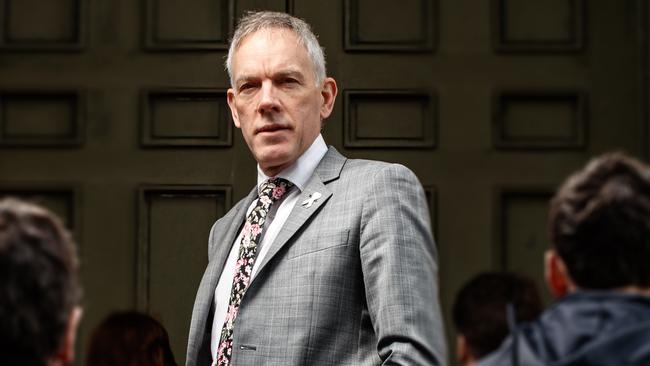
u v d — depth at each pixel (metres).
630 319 2.61
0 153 5.78
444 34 5.74
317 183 4.07
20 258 2.52
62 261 2.59
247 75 4.10
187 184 5.63
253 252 4.06
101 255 5.67
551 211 2.82
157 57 5.71
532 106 5.77
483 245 5.70
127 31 5.78
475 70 5.74
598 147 5.75
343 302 3.84
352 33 5.66
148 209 5.65
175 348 5.55
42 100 5.80
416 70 5.69
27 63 5.82
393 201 3.89
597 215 2.68
